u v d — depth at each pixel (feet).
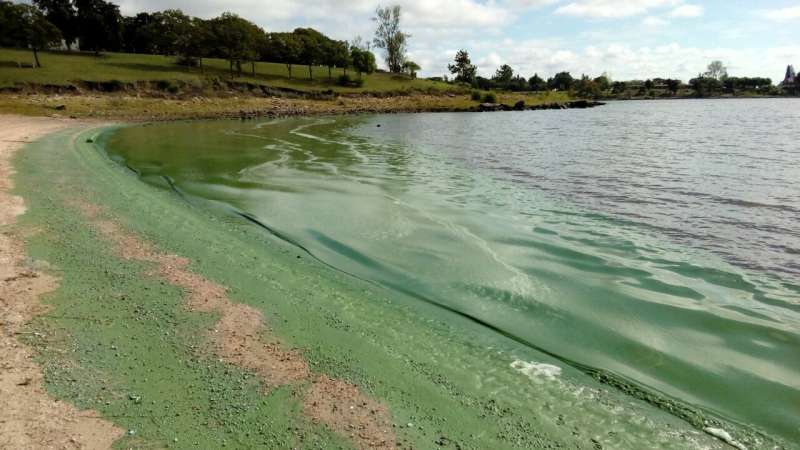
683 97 541.34
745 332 22.45
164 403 15.87
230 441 14.37
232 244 32.12
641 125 154.10
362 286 26.63
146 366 17.87
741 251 33.06
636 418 16.55
